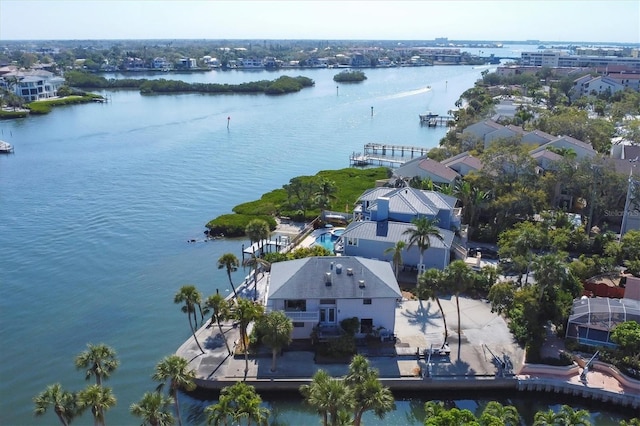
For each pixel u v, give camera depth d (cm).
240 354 5572
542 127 13712
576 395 5191
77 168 13950
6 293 7394
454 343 5788
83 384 5531
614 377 5281
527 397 5262
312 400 3838
